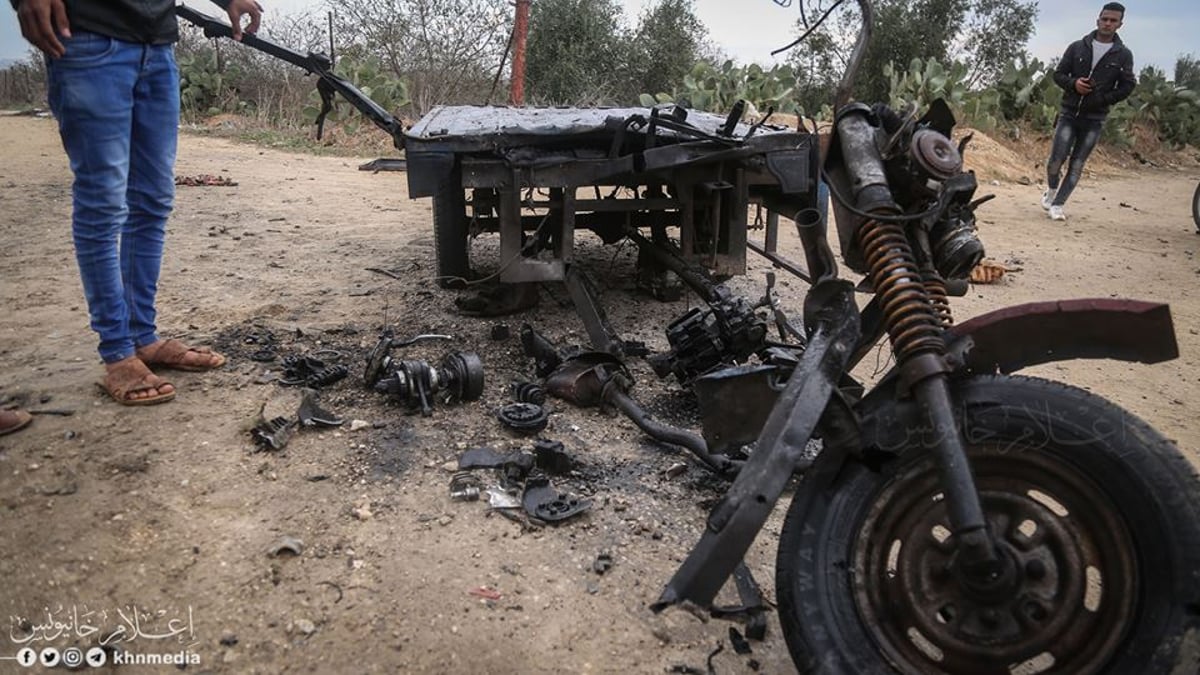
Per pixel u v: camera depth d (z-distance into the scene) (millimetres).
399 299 5227
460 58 16625
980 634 2002
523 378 4133
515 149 4105
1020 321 2090
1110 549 1921
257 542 2771
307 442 3396
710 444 2701
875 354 4723
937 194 2217
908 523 2113
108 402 3566
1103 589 1935
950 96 14703
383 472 3217
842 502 2104
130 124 3350
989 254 7438
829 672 1951
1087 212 10391
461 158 4172
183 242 6398
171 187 3748
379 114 4102
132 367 3576
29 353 4074
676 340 3836
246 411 3605
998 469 2057
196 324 4621
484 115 5305
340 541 2795
